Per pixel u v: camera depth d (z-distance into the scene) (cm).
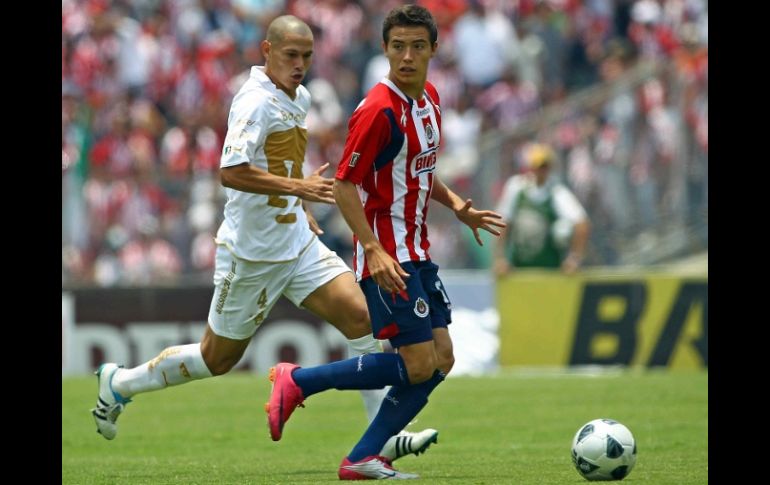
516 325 5044
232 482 2309
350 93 7425
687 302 4888
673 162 6012
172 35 7319
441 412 3688
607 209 6028
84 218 6319
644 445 2900
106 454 2923
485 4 7525
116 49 7144
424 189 2305
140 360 5106
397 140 2234
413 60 2212
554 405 3816
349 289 2591
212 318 2606
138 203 6328
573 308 4997
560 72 7619
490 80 7319
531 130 6119
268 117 2466
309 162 6581
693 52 6619
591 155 6069
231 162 2370
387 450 2427
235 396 4231
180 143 6888
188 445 3094
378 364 2259
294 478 2361
